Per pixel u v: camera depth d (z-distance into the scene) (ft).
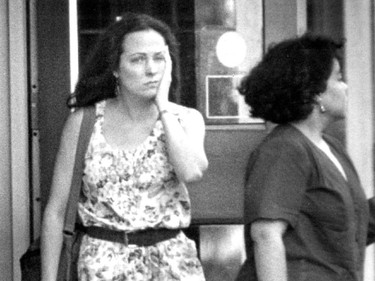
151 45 34.96
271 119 32.48
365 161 48.11
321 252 31.55
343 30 48.06
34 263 39.06
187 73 47.75
